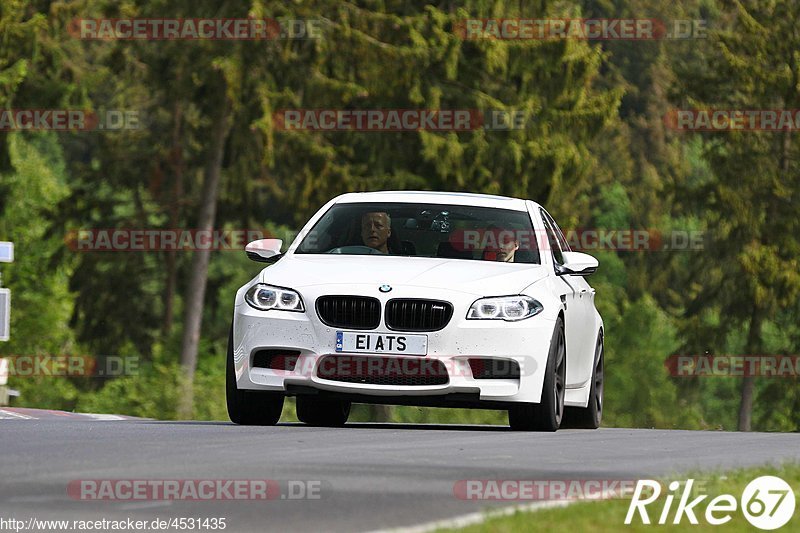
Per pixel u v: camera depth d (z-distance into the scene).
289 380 28.86
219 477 18.84
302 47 94.94
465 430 29.97
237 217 108.56
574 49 102.50
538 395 29.20
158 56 99.25
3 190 117.00
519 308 29.11
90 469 19.44
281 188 107.94
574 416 34.53
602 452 24.78
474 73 102.31
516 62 101.69
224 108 96.62
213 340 115.62
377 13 98.56
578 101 103.94
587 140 103.94
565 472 20.78
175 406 70.94
